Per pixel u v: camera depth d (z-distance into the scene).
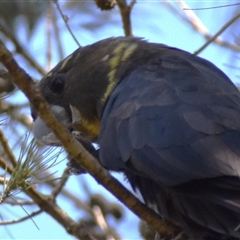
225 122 7.99
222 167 7.62
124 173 8.78
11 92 8.92
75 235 10.83
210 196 7.66
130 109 8.50
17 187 8.61
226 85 8.95
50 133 9.26
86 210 12.45
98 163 7.98
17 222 10.02
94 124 9.94
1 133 9.43
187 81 8.62
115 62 9.74
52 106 10.05
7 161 10.26
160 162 7.93
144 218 8.34
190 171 7.73
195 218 8.22
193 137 7.88
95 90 9.76
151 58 9.63
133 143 8.22
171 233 8.55
